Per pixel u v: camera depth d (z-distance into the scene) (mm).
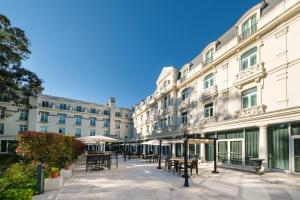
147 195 9281
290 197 9055
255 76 17750
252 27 19219
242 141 18953
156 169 18594
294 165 14312
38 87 27609
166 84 37562
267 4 18344
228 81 21594
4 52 21969
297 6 14539
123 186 11078
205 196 9188
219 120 22500
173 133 32188
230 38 22609
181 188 10711
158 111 41156
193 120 28062
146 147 46812
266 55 17281
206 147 24812
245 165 18172
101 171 17031
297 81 14672
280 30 16062
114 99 64688
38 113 51719
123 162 25781
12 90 25328
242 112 18891
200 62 27734
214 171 16156
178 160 15922
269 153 16172
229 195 9367
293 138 14461
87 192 9703
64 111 55969
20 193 7316
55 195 9086
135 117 60812
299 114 13539
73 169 18281
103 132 61750
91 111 60688
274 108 16219
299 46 14688
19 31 22922
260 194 9539
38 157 12945
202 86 26391
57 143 13547
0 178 9883
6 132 44625
